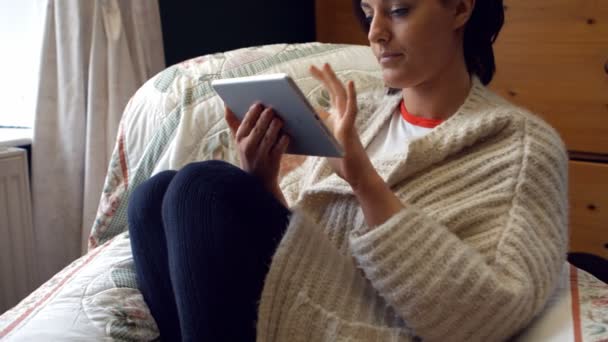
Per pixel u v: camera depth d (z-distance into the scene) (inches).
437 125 32.8
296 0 88.6
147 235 30.1
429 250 25.2
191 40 73.7
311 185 35.0
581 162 59.1
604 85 56.9
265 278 26.0
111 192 47.9
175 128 46.7
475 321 24.6
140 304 30.8
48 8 56.2
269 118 28.0
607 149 58.2
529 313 25.5
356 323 26.9
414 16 29.6
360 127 37.8
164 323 30.4
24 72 63.1
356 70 51.4
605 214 58.9
